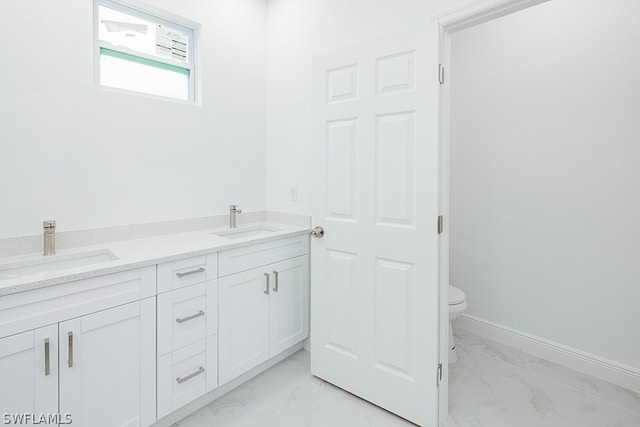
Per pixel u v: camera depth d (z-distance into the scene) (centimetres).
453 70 259
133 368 140
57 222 160
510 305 238
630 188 185
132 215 186
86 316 125
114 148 177
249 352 189
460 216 262
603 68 191
